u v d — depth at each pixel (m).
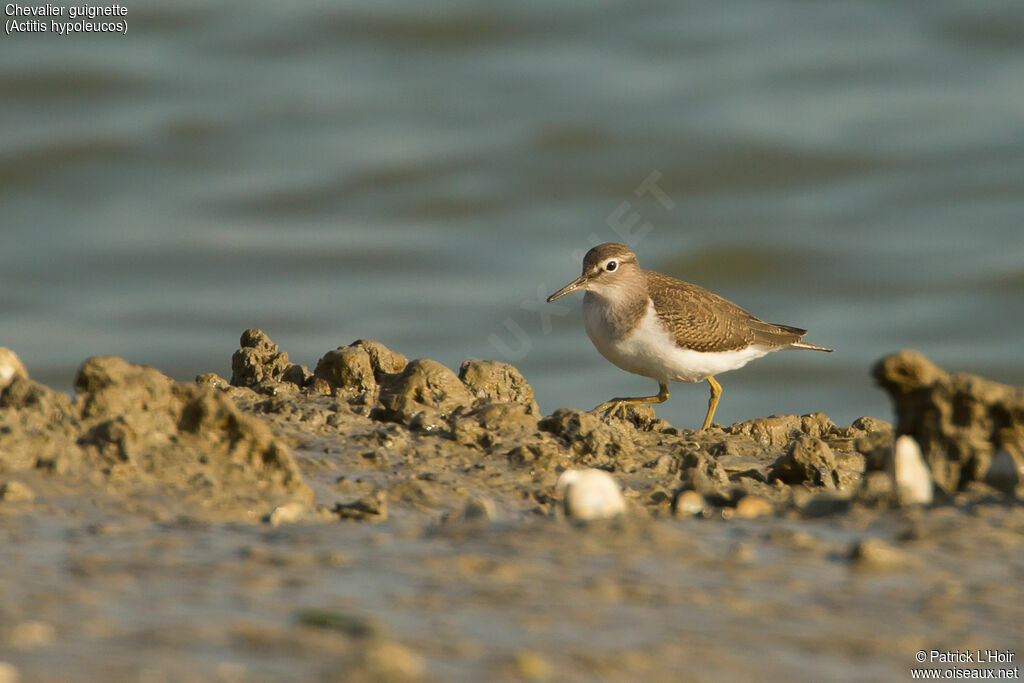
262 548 9.52
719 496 12.14
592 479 11.15
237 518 11.02
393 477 13.26
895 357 11.77
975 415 11.54
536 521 10.65
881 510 10.70
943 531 9.89
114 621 7.63
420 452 14.20
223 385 16.41
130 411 12.19
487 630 7.73
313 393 16.66
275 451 12.12
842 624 8.08
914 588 8.72
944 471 11.56
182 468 11.74
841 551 9.49
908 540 9.73
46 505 10.59
